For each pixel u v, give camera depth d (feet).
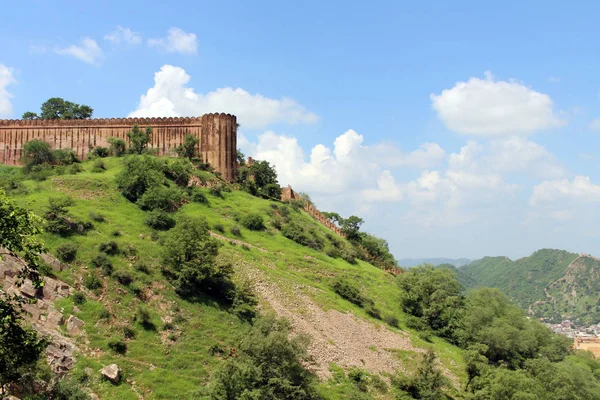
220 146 475.31
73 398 163.12
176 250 257.55
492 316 346.54
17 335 116.67
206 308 244.22
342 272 365.61
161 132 476.13
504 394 228.84
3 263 203.51
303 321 269.23
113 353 197.98
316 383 216.95
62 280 221.87
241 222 388.57
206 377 202.49
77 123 466.70
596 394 268.00
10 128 462.60
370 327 294.66
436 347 302.86
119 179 357.20
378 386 232.73
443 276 404.36
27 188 330.75
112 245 255.09
